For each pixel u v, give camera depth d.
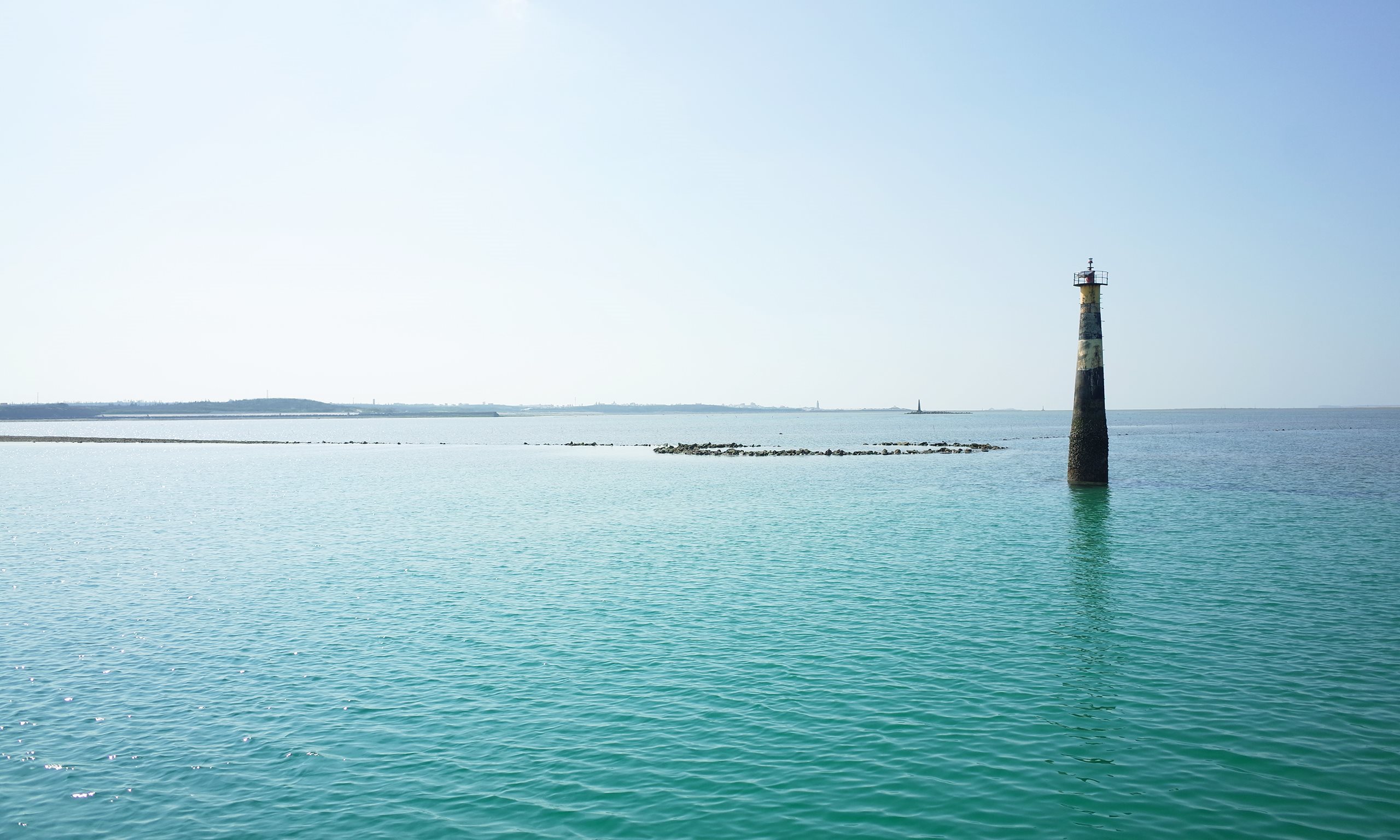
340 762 14.06
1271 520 40.28
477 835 11.63
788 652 19.77
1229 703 16.02
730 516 46.31
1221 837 11.23
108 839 11.65
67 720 16.02
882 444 134.12
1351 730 14.62
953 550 33.75
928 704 16.23
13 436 199.88
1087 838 11.27
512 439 187.75
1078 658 18.94
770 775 13.29
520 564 31.92
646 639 21.17
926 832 11.49
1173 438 137.38
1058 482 64.19
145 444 166.88
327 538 39.81
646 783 13.09
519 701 16.83
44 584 28.84
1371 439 125.19
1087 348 57.12
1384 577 27.08
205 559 33.91
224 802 12.70
